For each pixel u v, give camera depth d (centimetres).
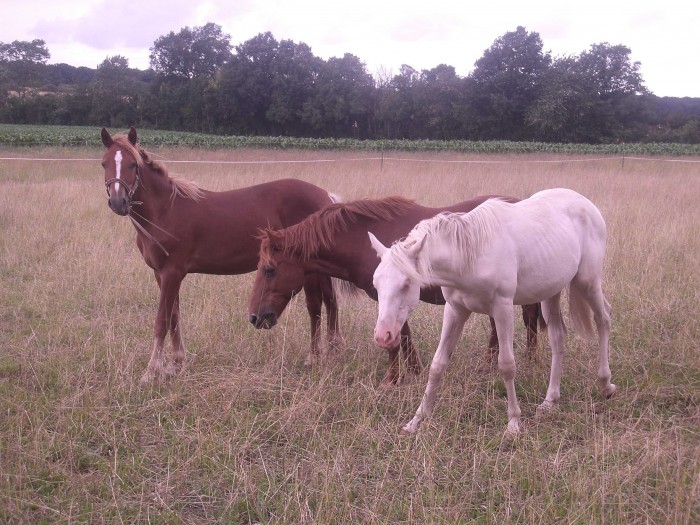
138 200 462
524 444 347
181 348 489
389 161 1980
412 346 458
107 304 627
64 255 770
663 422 383
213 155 2286
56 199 1086
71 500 307
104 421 386
